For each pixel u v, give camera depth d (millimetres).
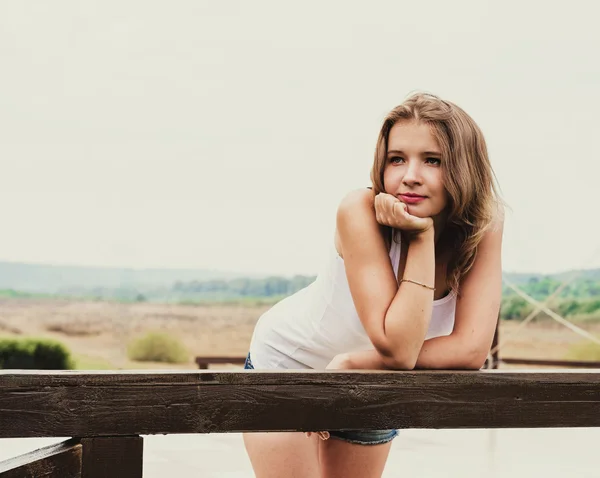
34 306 27188
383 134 2033
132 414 1643
